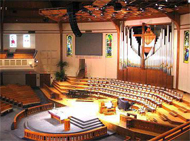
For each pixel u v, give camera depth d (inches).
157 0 626.8
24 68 1039.0
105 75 1063.6
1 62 1025.5
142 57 925.8
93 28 1067.9
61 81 1103.6
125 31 979.3
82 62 1159.0
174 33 844.0
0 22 1131.3
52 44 1146.7
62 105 845.2
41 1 1084.5
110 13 815.1
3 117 763.4
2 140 594.6
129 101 819.4
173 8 719.1
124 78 1008.9
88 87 960.9
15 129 660.1
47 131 605.0
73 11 697.0
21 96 928.9
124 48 989.8
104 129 620.1
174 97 740.7
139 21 933.8
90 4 677.3
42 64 1156.5
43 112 761.6
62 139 572.1
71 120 674.2
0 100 881.5
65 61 1143.0
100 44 1061.8
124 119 645.9
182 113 634.2
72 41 1123.3
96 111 753.0
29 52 1151.0
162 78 884.0
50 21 1133.1
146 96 805.2
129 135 601.6
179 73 834.2
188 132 452.1
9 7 1102.4
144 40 907.4
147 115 682.2
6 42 1196.5
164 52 866.1
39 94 1055.0
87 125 639.8
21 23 1146.0
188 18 777.6
